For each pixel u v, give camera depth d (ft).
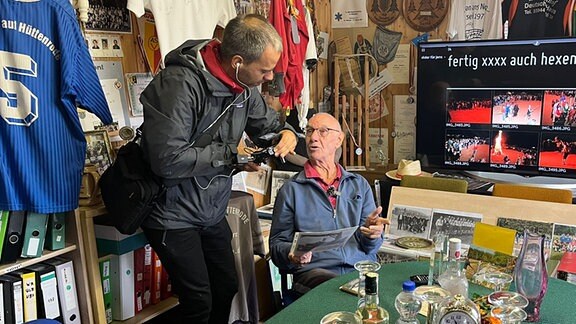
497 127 11.40
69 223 7.29
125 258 8.04
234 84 6.64
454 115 11.84
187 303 7.41
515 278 4.85
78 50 6.83
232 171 7.32
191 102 6.35
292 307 5.11
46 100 6.60
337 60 14.39
